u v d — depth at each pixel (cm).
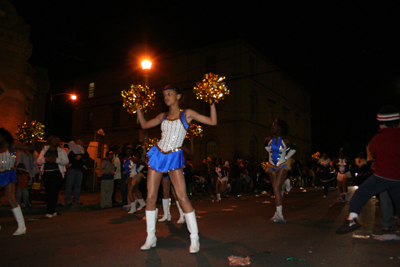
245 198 1327
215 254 362
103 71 3556
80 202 944
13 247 405
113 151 1041
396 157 383
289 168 600
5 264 331
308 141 4284
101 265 325
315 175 2614
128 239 450
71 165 930
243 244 409
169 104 386
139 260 341
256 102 2933
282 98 3559
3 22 1541
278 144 601
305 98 4350
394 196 390
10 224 611
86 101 3672
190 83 2884
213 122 371
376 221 592
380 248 384
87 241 438
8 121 1533
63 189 1536
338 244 407
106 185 931
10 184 491
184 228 547
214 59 2831
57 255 365
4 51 1540
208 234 475
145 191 961
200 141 2784
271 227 535
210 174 1582
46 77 2212
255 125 2867
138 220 651
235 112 2667
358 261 330
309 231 497
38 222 631
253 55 2931
